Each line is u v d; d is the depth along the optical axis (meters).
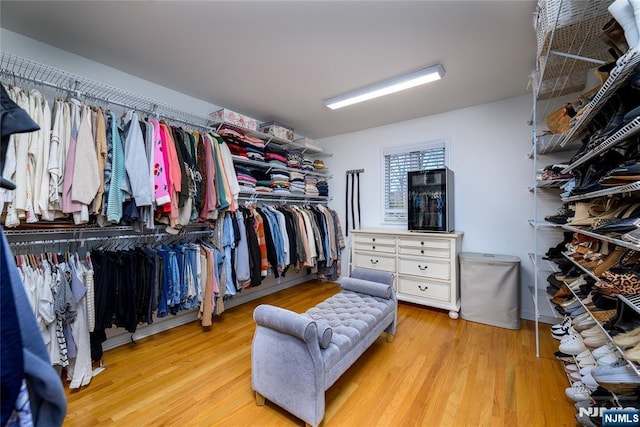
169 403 1.56
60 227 1.88
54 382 0.43
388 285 2.33
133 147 1.96
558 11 1.20
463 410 1.49
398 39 1.90
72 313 1.65
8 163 1.47
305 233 3.49
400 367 1.90
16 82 1.85
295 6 1.60
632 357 0.95
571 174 2.04
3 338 0.37
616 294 1.10
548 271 2.56
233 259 2.70
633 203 1.35
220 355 2.09
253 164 3.28
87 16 1.68
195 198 2.34
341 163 4.30
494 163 3.01
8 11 1.63
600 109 1.38
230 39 1.91
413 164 3.62
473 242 3.13
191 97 2.86
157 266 2.16
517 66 2.25
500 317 2.57
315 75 2.40
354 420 1.42
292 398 1.38
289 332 1.38
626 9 0.89
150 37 1.89
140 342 2.31
